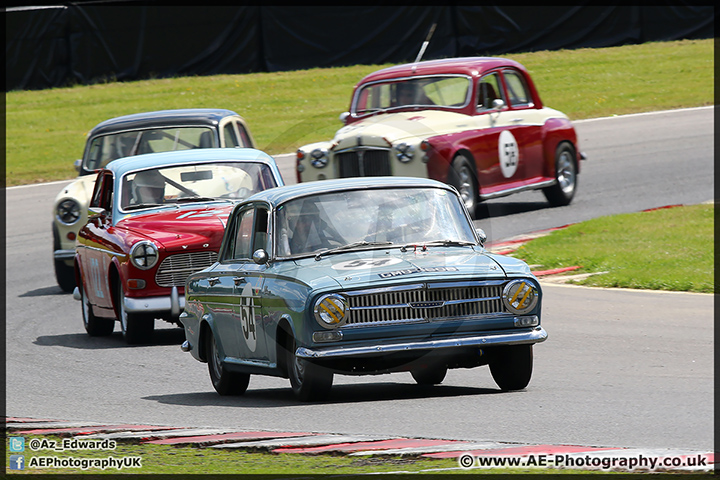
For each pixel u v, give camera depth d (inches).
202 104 4239.7
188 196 1692.9
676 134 3430.1
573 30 4667.8
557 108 3966.5
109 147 2102.6
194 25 4658.0
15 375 1408.7
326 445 888.3
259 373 1133.7
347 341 1016.2
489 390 1149.1
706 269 1870.1
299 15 4653.1
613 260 1983.3
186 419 1054.4
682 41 4726.9
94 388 1293.1
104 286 1652.3
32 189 3390.7
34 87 4635.8
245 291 1133.7
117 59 4672.7
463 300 1042.7
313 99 4202.8
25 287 2237.9
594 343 1408.7
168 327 1782.7
